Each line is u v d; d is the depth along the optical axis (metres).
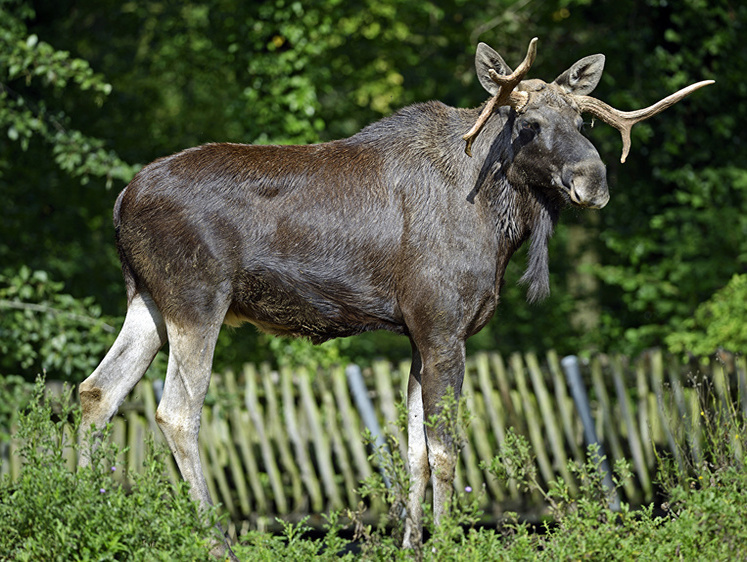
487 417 26.14
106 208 41.28
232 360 40.22
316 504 25.88
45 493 13.23
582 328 46.41
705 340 31.77
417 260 16.00
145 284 16.11
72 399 24.42
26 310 31.03
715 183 39.19
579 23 43.97
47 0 41.91
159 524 13.00
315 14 36.75
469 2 47.31
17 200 38.81
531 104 16.19
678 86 39.25
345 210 16.03
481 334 48.47
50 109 39.38
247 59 36.81
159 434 24.75
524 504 25.75
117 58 45.12
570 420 26.02
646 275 39.97
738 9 39.75
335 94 46.16
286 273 16.02
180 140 45.25
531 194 16.53
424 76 48.44
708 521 13.31
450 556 13.07
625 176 41.03
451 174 16.34
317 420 25.83
